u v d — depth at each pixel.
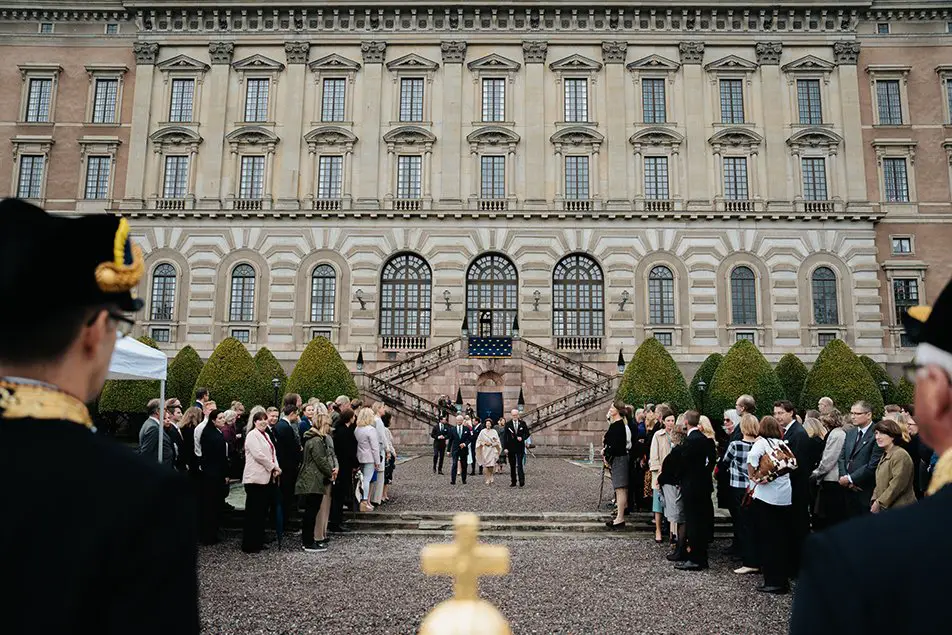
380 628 8.50
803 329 40.47
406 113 43.00
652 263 41.28
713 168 42.03
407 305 41.56
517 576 11.27
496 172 42.44
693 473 11.77
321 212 41.31
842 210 41.25
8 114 42.50
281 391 34.38
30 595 1.55
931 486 1.88
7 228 1.93
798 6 42.44
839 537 1.64
